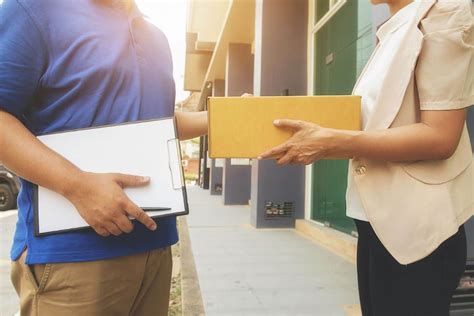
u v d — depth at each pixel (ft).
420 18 3.24
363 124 3.70
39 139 2.87
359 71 13.16
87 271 2.87
